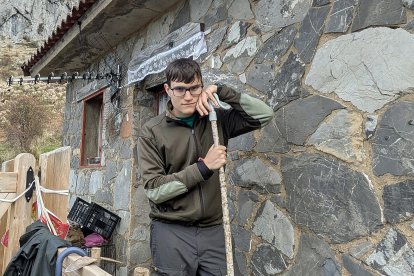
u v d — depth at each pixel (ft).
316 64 7.11
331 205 6.57
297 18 7.67
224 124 6.56
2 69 106.83
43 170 6.73
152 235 6.13
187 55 10.93
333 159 6.63
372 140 6.07
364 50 6.28
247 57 8.91
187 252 5.81
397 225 5.62
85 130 18.28
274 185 7.77
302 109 7.30
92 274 4.45
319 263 6.66
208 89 6.00
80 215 13.42
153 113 13.94
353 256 6.14
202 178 5.53
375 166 5.98
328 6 7.02
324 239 6.63
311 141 7.05
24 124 60.18
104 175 15.44
